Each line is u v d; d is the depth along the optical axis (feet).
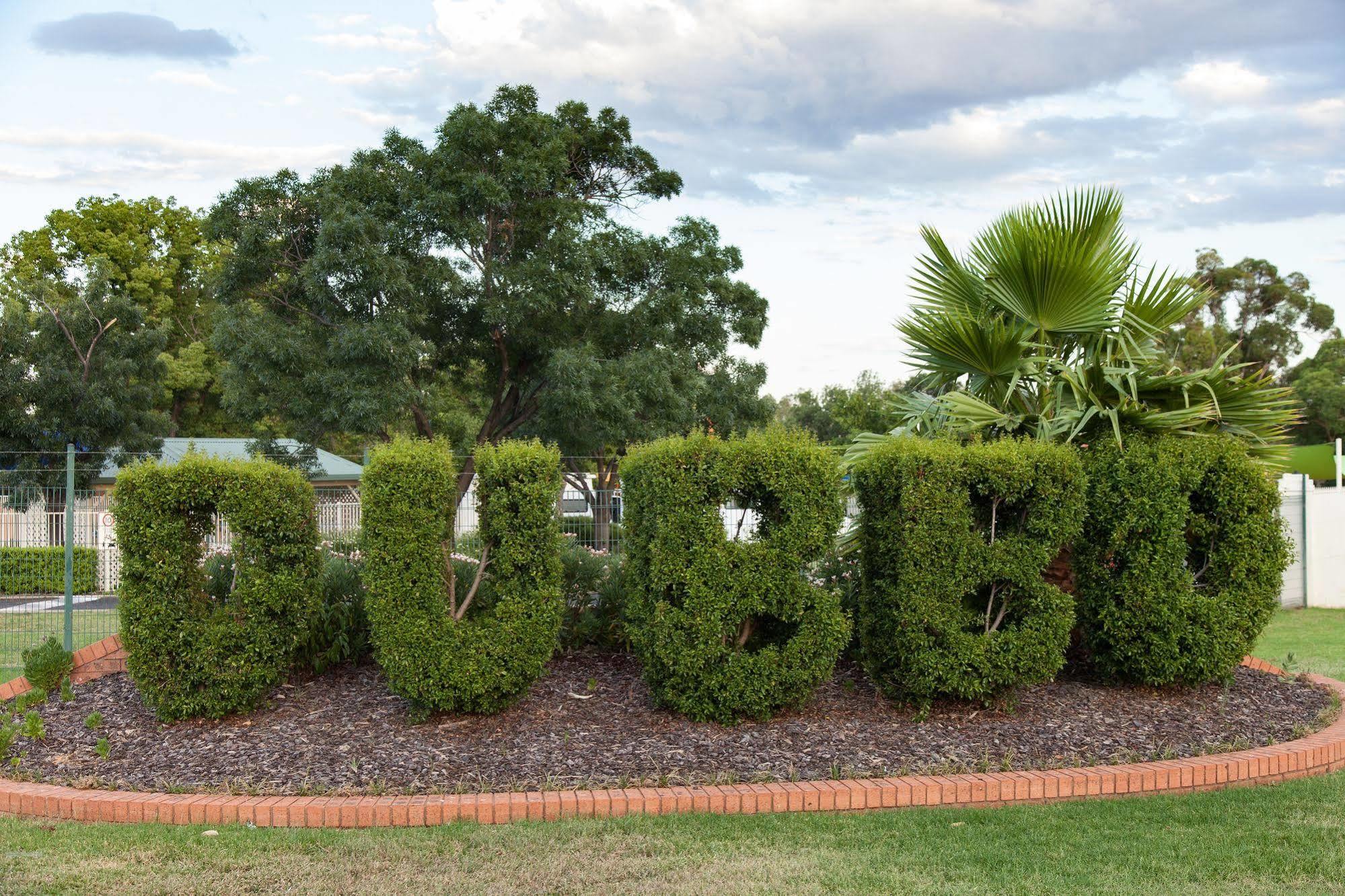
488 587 24.81
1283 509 54.95
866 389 161.99
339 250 69.82
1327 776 20.25
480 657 21.06
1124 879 14.65
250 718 22.21
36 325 81.46
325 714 22.26
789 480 21.76
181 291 137.18
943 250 30.07
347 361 70.44
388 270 70.49
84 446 79.15
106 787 18.61
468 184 73.26
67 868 14.96
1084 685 24.93
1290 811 17.71
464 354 85.97
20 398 78.13
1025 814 17.51
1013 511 23.38
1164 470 23.72
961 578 21.85
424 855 15.38
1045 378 27.91
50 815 17.75
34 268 122.31
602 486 35.01
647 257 82.17
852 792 17.72
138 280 128.77
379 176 76.33
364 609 25.11
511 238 78.89
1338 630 45.24
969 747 20.35
